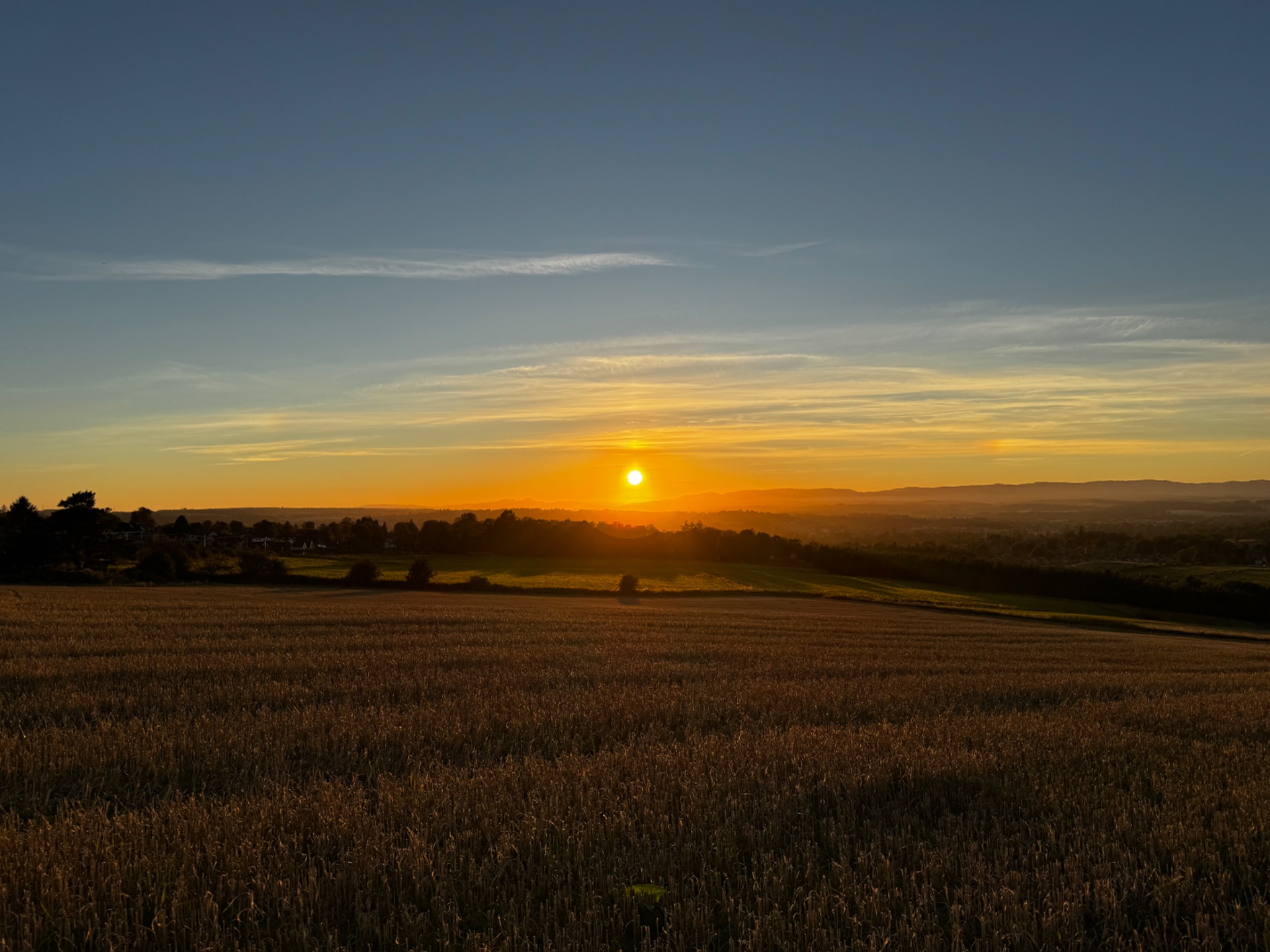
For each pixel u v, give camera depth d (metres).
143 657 20.66
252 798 8.46
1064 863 7.16
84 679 17.16
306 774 10.02
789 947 5.65
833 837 7.66
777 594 66.44
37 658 20.64
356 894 6.31
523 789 9.13
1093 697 18.81
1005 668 25.02
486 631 31.22
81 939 5.77
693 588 69.69
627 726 13.17
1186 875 6.85
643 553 105.50
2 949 5.52
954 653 29.44
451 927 5.97
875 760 10.32
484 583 65.44
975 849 7.34
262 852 6.98
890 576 90.44
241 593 55.97
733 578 83.19
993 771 10.21
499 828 7.68
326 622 32.97
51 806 8.76
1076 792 9.30
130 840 7.12
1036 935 5.92
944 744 11.73
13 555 75.62
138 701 14.78
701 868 6.98
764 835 7.66
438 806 8.23
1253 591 69.50
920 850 7.30
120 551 88.38
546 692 16.77
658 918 6.16
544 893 6.57
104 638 25.38
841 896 6.30
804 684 18.72
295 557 100.19
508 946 5.57
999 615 57.03
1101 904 6.38
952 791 9.36
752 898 6.47
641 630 34.00
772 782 9.23
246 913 6.05
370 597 55.25
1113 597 73.94
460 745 11.57
